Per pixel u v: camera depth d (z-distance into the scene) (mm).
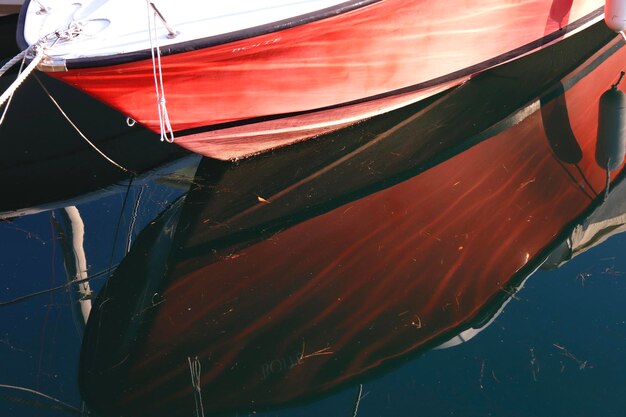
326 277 4117
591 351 3664
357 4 4012
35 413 3559
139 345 3867
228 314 3979
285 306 3988
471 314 3861
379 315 3898
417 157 4746
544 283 4000
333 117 4668
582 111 5000
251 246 4324
